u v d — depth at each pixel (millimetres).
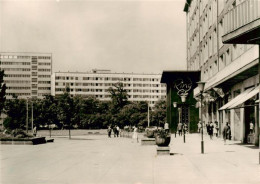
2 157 21109
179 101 59344
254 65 23797
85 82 183250
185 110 59594
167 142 20922
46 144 34250
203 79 53219
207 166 15773
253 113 28641
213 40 44844
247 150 23719
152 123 104438
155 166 16047
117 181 12031
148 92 189500
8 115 90438
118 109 130625
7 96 184625
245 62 25906
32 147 29578
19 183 11883
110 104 135000
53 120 96000
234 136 34781
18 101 90500
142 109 113812
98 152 24391
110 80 185750
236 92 34906
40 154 23078
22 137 33875
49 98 98250
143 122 103562
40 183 11859
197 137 44688
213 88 38969
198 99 53656
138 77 189000
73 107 80500
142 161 18188
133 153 23250
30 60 187375
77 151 25312
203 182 11617
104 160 19031
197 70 58031
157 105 109000
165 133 20938
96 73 184750
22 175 13742
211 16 46250
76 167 16125
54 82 180750
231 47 35500
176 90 59406
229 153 21750
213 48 45000
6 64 185625
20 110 89812
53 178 12922
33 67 187750
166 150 20906
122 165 16641
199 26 56062
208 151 23438
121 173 13961
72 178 12867
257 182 11539
